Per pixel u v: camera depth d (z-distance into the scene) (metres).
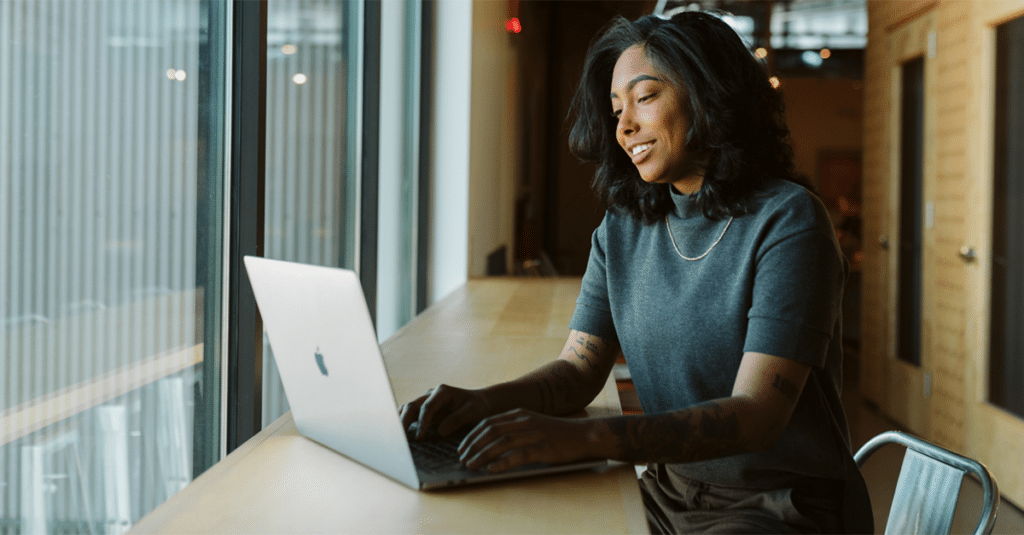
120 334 1.20
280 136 1.90
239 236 1.54
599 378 1.25
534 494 0.86
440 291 3.54
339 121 2.32
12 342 0.97
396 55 2.99
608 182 1.26
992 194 3.26
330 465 0.94
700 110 1.06
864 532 1.08
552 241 5.86
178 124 1.35
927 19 3.87
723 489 1.11
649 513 1.18
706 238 1.11
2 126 0.95
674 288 1.13
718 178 1.06
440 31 3.46
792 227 1.00
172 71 1.33
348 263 2.48
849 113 11.44
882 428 4.13
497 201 4.07
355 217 2.54
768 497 1.05
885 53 4.43
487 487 0.88
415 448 0.96
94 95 1.12
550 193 5.84
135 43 1.22
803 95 11.49
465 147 3.49
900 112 4.25
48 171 1.03
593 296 1.28
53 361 1.05
